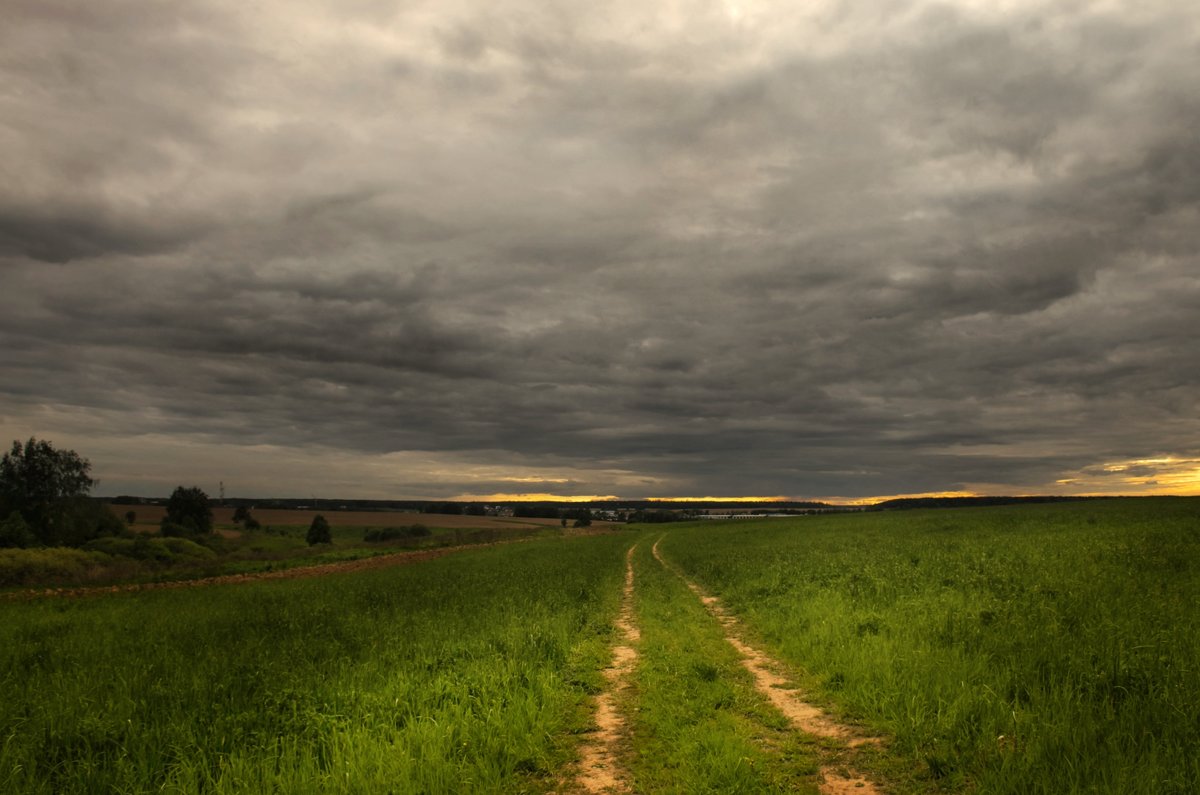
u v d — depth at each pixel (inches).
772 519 4697.3
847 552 1221.7
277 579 1421.0
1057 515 2049.7
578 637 594.6
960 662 385.7
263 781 277.4
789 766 284.4
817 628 544.1
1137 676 326.0
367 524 5078.7
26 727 350.9
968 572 745.0
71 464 2733.8
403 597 908.6
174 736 324.5
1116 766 243.1
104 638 650.2
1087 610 476.1
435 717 344.8
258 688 410.9
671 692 408.5
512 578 1130.7
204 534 3198.8
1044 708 304.3
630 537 3265.3
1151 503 2765.7
